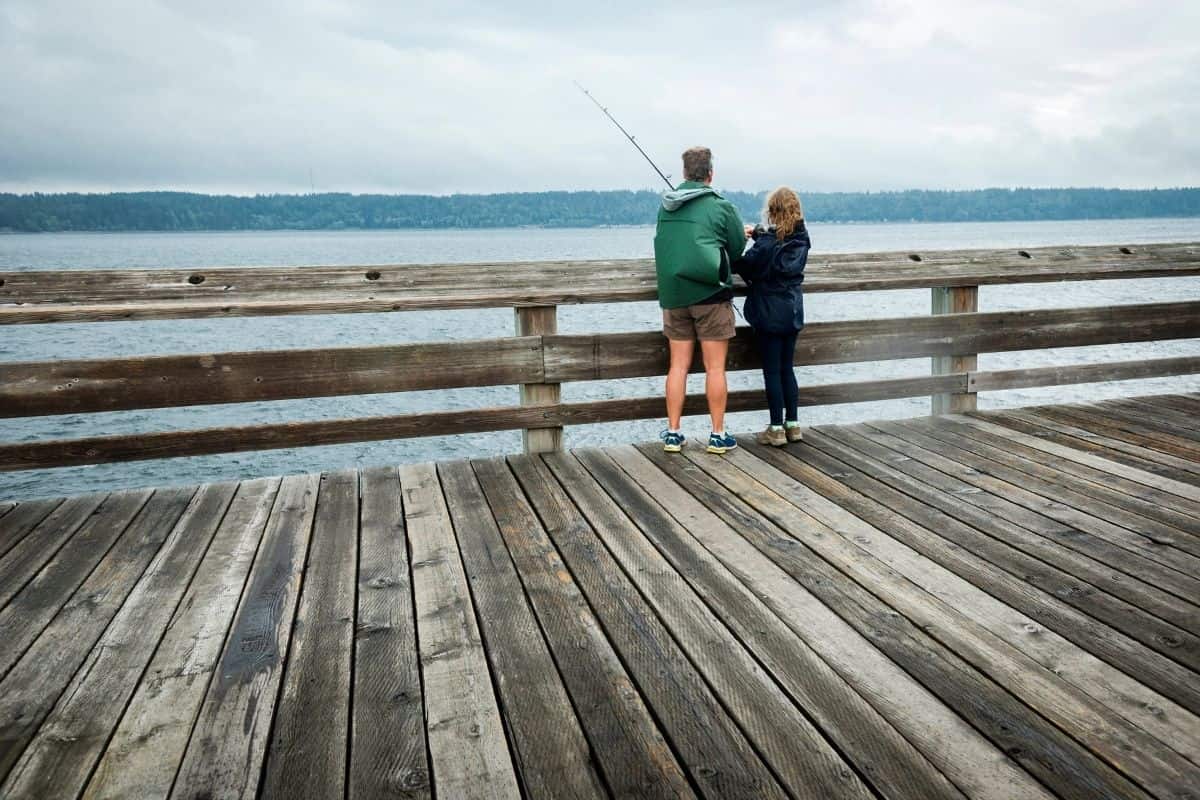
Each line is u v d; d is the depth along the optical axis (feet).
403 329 89.25
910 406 48.73
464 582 9.15
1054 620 7.97
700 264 13.34
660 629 7.95
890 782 5.65
